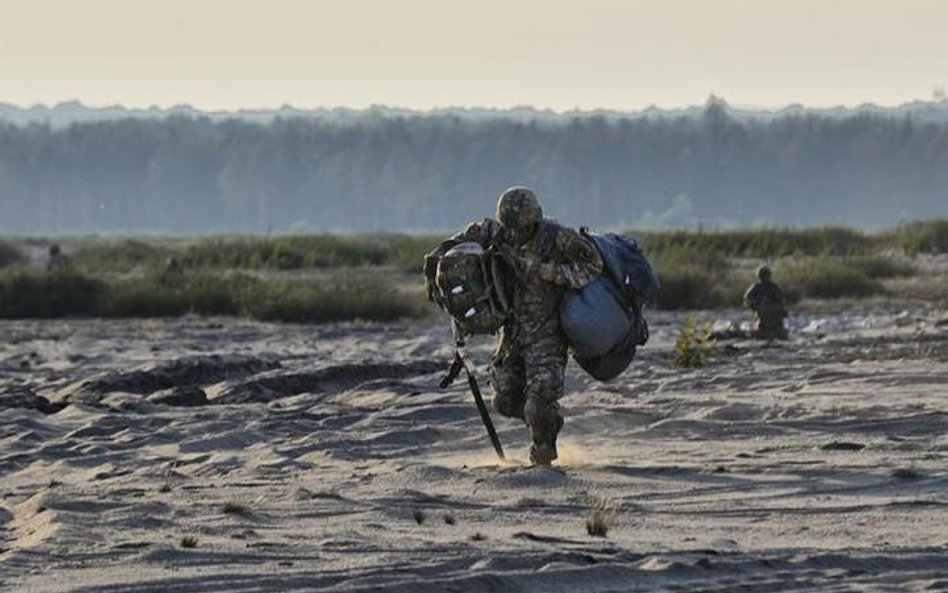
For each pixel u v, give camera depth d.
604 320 34.22
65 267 108.88
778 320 69.19
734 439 38.84
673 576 23.91
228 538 26.73
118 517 28.47
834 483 32.03
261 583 23.55
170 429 42.50
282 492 31.47
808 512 29.25
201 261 145.38
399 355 66.06
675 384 50.66
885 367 53.44
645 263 34.75
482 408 35.94
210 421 43.69
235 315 97.06
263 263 145.38
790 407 43.16
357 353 67.44
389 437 40.06
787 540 26.80
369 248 151.62
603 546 25.86
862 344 65.25
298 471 35.25
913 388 48.06
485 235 34.84
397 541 26.33
